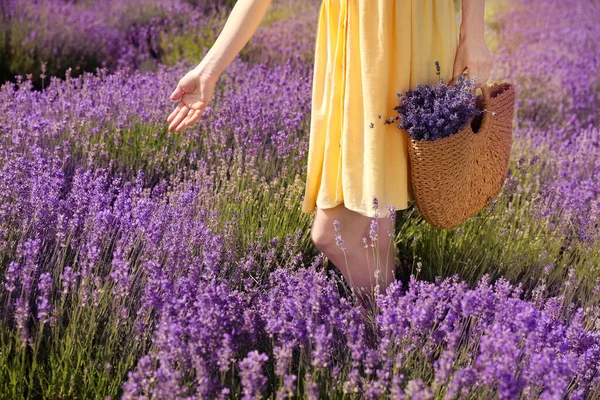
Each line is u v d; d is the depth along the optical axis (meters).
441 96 2.27
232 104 4.14
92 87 4.52
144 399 1.70
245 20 2.39
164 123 3.95
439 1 2.32
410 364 2.15
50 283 1.99
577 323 2.27
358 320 2.25
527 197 3.98
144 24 8.25
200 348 1.93
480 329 2.24
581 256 3.14
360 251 2.54
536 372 1.86
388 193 2.36
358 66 2.30
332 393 1.97
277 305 2.26
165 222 2.64
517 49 8.34
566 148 4.83
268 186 3.31
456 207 2.50
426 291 2.23
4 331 2.08
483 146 2.49
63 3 8.14
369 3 2.21
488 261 3.13
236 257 2.81
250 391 1.74
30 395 1.97
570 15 11.20
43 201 2.58
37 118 3.65
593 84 7.02
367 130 2.29
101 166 3.53
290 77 5.29
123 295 2.13
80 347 2.06
